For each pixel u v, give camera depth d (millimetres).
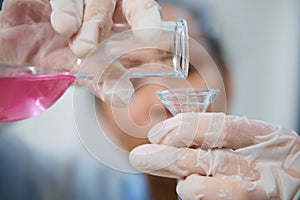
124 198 451
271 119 463
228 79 462
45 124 449
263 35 459
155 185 450
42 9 318
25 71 304
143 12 332
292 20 454
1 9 320
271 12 456
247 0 455
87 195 452
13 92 300
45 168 452
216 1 456
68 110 447
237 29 461
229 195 370
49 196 451
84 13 324
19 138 451
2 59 312
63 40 321
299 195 388
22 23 315
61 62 324
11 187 448
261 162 390
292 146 390
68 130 450
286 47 458
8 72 299
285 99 461
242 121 392
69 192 452
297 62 458
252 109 464
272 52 460
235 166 386
